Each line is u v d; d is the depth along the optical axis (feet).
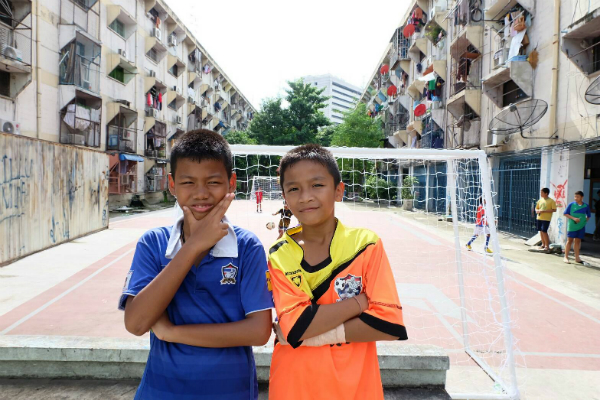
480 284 19.79
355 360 4.37
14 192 22.85
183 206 4.04
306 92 109.70
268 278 4.50
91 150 34.78
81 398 7.72
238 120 158.92
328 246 4.62
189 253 3.70
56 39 47.83
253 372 4.53
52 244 27.73
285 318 4.11
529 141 35.78
